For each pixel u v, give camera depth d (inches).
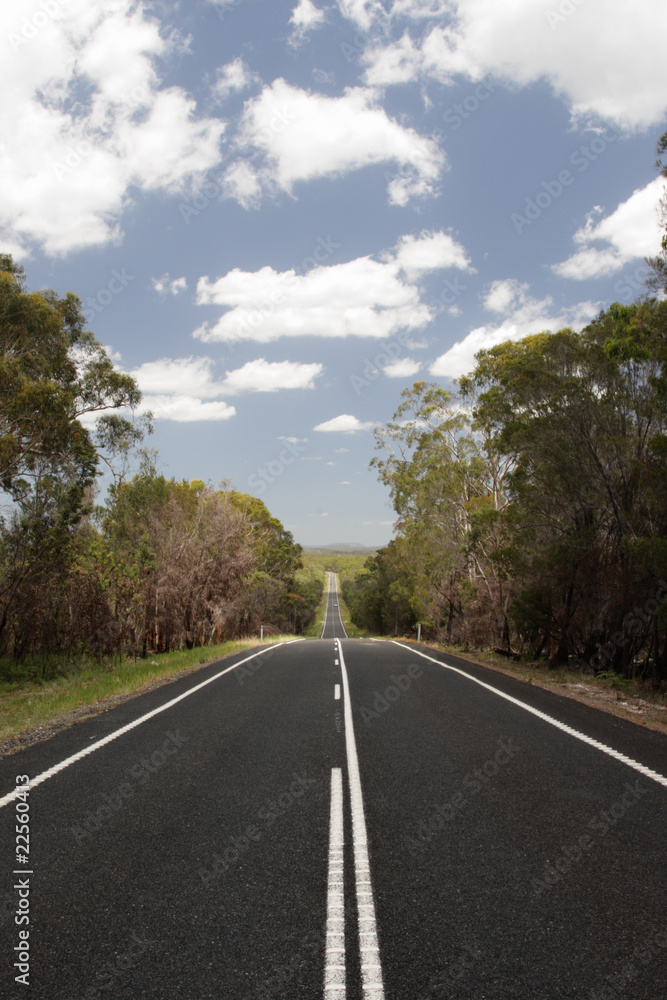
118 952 128.6
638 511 624.1
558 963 124.6
